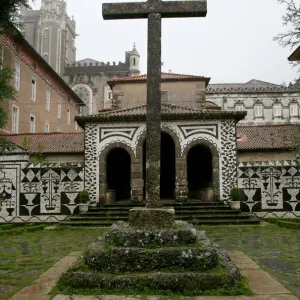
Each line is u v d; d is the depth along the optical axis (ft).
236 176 67.41
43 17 256.52
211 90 171.94
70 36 275.59
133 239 21.33
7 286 21.52
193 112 68.03
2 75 50.44
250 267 25.98
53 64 247.70
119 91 99.14
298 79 58.59
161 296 18.52
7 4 51.13
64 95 156.66
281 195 66.80
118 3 25.75
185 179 67.26
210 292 18.85
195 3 25.50
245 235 46.03
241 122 170.81
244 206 66.95
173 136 68.49
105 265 20.35
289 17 56.13
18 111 105.91
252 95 171.83
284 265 27.25
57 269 25.96
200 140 68.28
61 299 18.31
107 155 69.21
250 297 18.57
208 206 63.05
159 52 25.25
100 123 69.46
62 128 152.46
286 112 170.30
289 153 81.61
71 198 67.56
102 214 61.36
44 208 67.62
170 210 23.17
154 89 24.89
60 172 68.39
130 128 68.90
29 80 115.34
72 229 55.21
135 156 68.23
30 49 110.83
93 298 18.33
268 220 61.62
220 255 22.30
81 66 234.79
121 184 85.92
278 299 18.28
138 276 19.42
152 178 24.21
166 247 20.90
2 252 34.63
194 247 20.72
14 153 69.05
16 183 68.49
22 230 51.55
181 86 97.81
